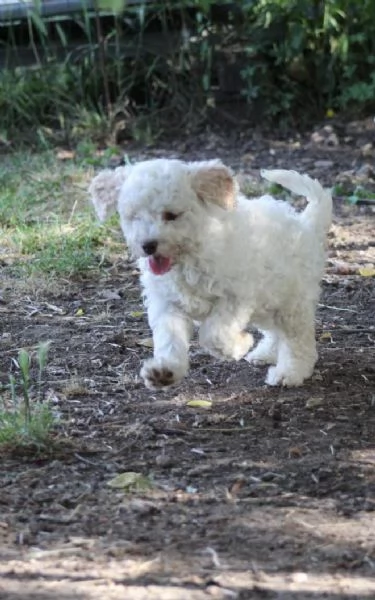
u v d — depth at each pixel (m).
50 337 12.23
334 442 9.44
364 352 11.76
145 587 7.01
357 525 7.93
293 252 10.30
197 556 7.46
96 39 22.95
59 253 14.95
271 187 17.91
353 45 22.50
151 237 9.17
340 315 13.04
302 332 10.70
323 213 10.77
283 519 8.02
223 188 9.42
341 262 14.96
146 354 11.68
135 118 22.39
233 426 9.81
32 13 20.42
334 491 8.51
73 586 7.02
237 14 22.86
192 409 10.18
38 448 9.18
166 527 7.92
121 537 7.76
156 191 9.18
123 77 22.73
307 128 22.38
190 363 11.39
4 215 16.66
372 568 7.30
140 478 8.62
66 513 8.15
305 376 10.85
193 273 9.51
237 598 6.87
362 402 10.38
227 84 22.73
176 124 22.58
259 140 21.80
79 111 22.22
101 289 13.99
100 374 11.12
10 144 21.75
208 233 9.41
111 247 15.40
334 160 20.34
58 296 13.70
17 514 8.11
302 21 22.33
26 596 6.88
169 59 22.78
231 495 8.43
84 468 8.94
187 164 9.56
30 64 22.95
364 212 17.42
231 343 9.70
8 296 13.63
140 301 13.54
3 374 11.09
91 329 12.52
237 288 9.64
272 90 22.52
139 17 22.69
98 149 21.64
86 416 10.02
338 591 6.98
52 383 10.87
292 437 9.57
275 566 7.31
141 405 10.30
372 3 22.05
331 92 22.58
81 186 18.27
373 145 21.02
